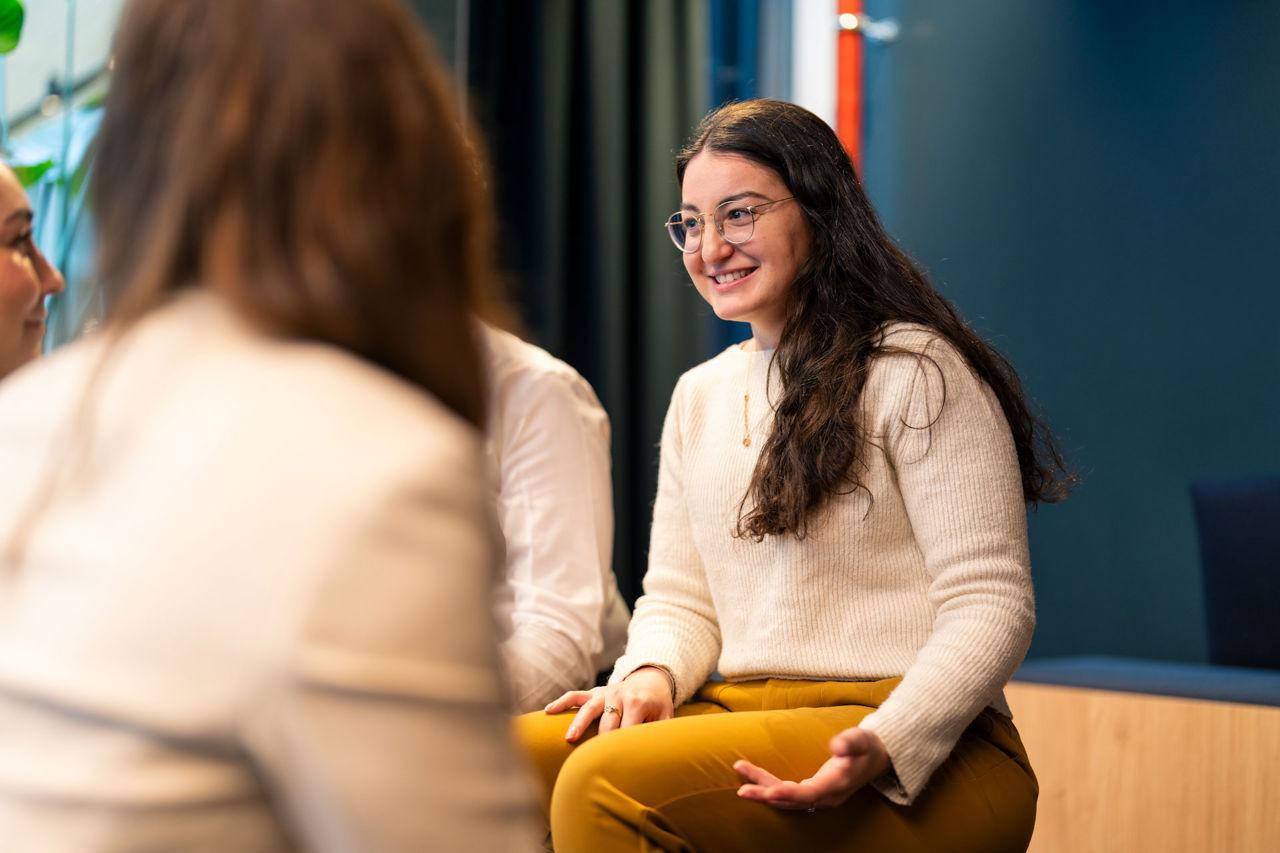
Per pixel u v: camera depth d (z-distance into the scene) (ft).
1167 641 11.22
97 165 2.12
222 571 1.68
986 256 12.46
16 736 1.72
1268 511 9.14
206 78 2.02
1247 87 11.06
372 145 2.02
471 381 2.10
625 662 5.68
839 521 5.16
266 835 1.71
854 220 5.63
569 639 6.12
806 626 5.19
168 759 1.66
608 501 6.57
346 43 2.02
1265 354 10.84
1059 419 11.95
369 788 1.63
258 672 1.63
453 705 1.72
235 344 1.95
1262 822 7.04
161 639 1.67
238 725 1.64
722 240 5.69
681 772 4.49
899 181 13.10
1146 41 11.64
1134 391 11.53
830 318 5.46
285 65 2.00
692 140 6.15
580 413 6.49
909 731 4.53
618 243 11.53
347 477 1.73
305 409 1.82
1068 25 12.08
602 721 5.32
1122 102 11.73
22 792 1.68
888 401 5.16
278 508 1.71
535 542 6.26
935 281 12.72
